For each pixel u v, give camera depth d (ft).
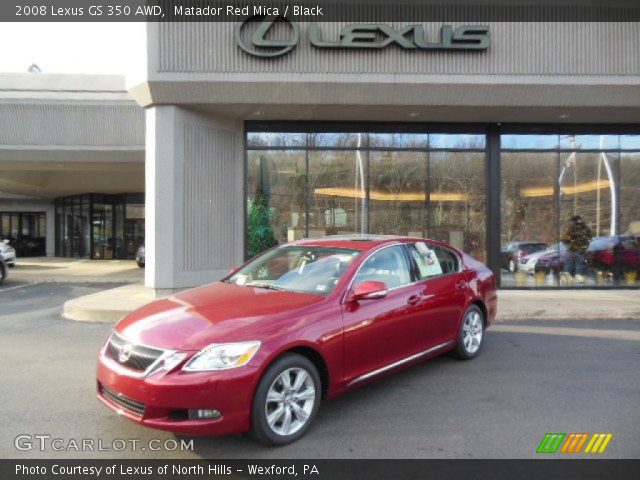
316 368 13.09
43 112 48.60
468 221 38.99
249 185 37.99
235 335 11.39
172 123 32.83
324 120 37.93
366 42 32.35
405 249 17.04
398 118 37.50
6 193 83.66
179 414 10.93
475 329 19.58
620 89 33.60
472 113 36.01
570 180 39.42
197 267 34.27
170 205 32.78
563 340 22.89
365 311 14.14
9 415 13.71
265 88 32.48
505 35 33.22
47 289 42.80
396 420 13.39
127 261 77.15
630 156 39.70
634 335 24.04
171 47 31.58
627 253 39.75
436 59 32.86
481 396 15.25
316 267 15.28
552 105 34.30
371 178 38.65
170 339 11.35
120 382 11.34
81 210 82.33
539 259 39.14
